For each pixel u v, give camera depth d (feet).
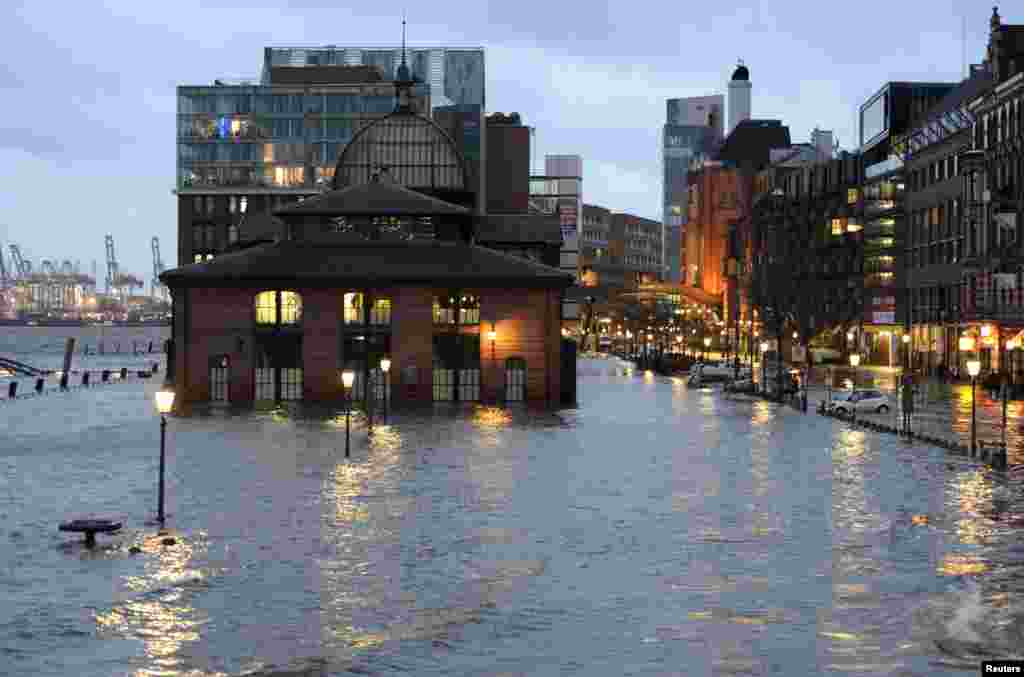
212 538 108.78
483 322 303.89
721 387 390.63
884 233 525.34
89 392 358.43
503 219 395.14
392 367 303.89
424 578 92.84
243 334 304.09
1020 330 329.11
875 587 89.56
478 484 144.25
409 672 69.67
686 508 126.52
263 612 82.74
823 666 70.28
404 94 448.24
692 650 73.72
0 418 250.98
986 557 100.22
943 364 406.21
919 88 565.94
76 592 88.28
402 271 303.68
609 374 497.05
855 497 134.31
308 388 304.09
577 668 70.33
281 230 407.44
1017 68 363.35
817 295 558.56
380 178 342.64
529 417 253.65
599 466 163.43
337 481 146.72
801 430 223.30
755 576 93.50
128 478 150.00
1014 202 348.59
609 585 90.63
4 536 109.91
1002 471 157.79
